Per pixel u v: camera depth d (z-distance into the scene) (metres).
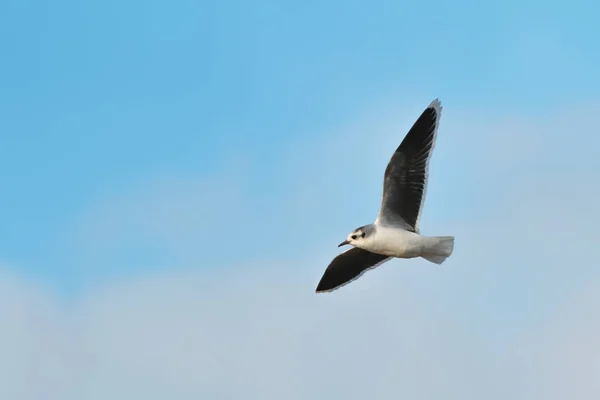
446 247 19.02
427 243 19.03
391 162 19.25
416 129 19.36
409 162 19.31
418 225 19.42
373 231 19.30
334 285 22.19
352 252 21.58
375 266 21.67
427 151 19.33
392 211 19.53
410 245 19.09
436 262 19.16
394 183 19.38
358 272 21.88
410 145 19.30
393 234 19.14
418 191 19.36
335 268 22.02
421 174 19.31
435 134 19.42
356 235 19.41
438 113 19.53
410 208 19.45
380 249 19.36
